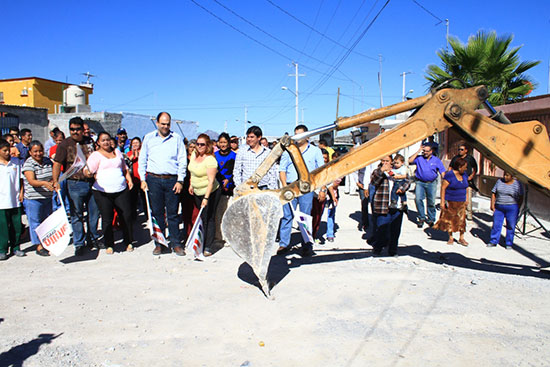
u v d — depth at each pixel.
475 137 4.91
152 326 4.19
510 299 4.86
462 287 5.27
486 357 3.58
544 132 4.95
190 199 7.64
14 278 5.64
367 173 8.59
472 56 14.52
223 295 5.02
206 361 3.54
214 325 4.22
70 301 4.82
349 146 26.61
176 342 3.87
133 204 9.46
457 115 4.86
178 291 5.15
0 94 37.69
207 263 6.36
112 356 3.62
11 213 6.67
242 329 4.13
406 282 5.46
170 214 6.75
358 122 4.86
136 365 3.48
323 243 7.77
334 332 4.05
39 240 6.62
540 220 9.67
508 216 7.30
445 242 7.88
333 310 4.57
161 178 6.58
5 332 4.04
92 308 4.62
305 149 7.10
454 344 3.81
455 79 5.03
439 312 4.50
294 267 6.18
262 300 4.86
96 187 6.66
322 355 3.63
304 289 5.21
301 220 6.64
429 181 8.97
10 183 6.52
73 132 6.73
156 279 5.60
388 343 3.83
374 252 6.90
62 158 6.49
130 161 9.38
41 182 6.66
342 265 6.26
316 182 4.93
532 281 5.51
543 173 4.97
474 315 4.42
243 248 4.98
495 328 4.12
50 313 4.48
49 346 3.77
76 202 6.67
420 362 3.51
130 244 7.12
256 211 4.91
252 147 7.02
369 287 5.28
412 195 14.24
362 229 9.09
